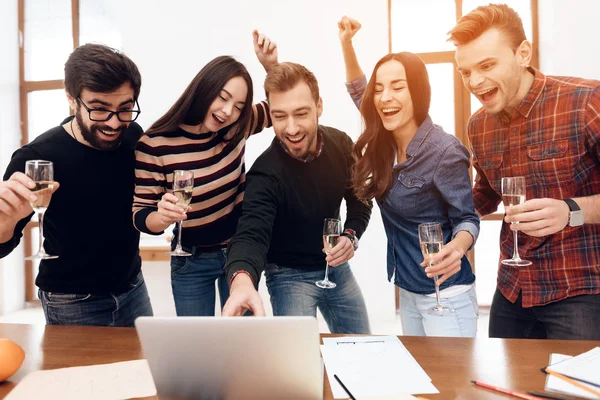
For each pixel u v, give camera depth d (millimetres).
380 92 1801
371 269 4277
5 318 4777
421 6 4559
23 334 1449
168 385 970
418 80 1767
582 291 1662
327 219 1771
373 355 1219
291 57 4359
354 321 2125
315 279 2002
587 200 1515
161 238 4523
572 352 1207
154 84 4559
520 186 1536
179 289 2197
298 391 954
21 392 1051
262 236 1699
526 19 4387
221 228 2133
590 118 1607
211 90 1847
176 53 4520
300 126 1799
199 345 927
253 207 1772
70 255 1914
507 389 1001
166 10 4523
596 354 1150
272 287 2012
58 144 1837
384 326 4102
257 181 1856
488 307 4461
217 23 4453
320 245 2000
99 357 1255
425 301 1855
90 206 1885
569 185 1700
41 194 1488
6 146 5078
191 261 2146
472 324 1801
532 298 1756
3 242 1711
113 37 5062
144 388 1069
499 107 1688
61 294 1938
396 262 1954
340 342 1322
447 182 1753
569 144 1661
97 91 1660
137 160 1940
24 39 5227
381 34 4223
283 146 1903
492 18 1619
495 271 4441
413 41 4586
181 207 1669
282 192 1883
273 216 1804
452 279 1788
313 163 1960
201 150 1983
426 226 1510
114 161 1912
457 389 1021
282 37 4367
